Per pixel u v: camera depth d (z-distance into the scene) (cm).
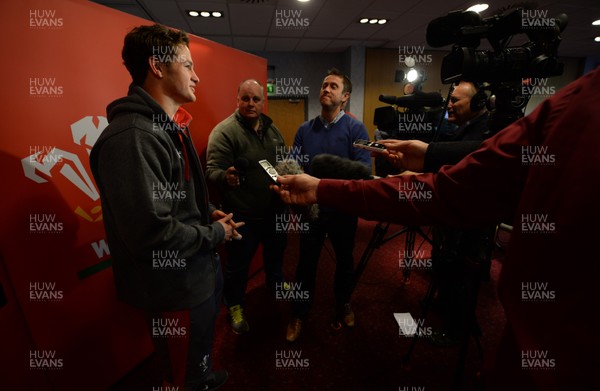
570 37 497
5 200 92
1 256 93
